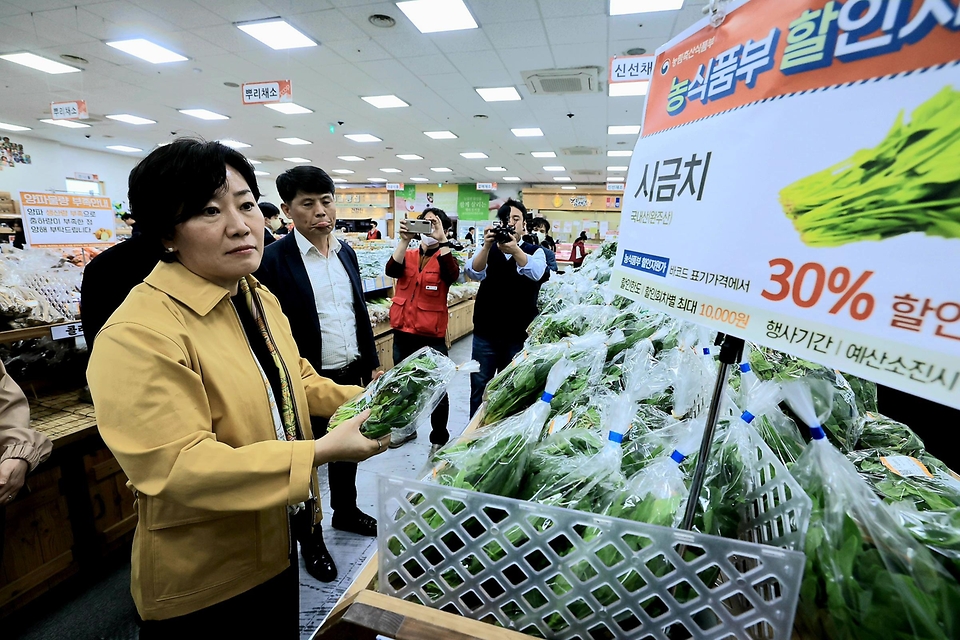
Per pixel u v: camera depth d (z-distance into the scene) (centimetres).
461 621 55
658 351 117
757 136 42
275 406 95
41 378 198
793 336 40
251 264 85
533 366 105
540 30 455
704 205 49
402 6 414
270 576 94
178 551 82
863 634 45
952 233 30
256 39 489
